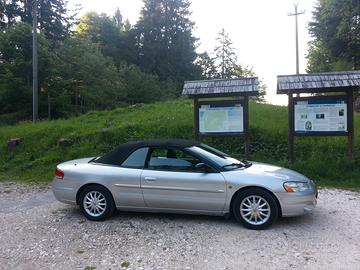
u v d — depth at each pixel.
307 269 4.34
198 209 6.04
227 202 5.88
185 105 19.41
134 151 6.51
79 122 17.03
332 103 9.84
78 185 6.49
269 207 5.70
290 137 10.24
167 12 57.91
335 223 6.01
